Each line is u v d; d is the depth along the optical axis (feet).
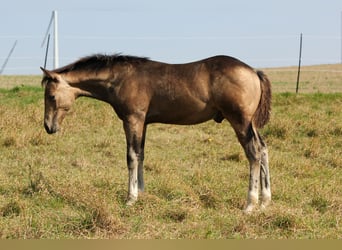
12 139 49.16
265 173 32.24
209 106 31.60
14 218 28.96
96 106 66.49
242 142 31.14
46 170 40.42
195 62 32.24
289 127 55.62
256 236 26.55
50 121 33.58
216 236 26.63
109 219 27.40
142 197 31.99
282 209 29.01
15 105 65.98
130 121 32.60
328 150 49.44
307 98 71.77
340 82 142.61
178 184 35.47
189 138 54.60
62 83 33.30
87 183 34.78
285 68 230.68
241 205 32.30
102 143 50.31
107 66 32.99
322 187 36.37
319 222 29.14
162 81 31.96
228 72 30.76
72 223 27.55
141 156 34.04
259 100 31.65
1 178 37.29
